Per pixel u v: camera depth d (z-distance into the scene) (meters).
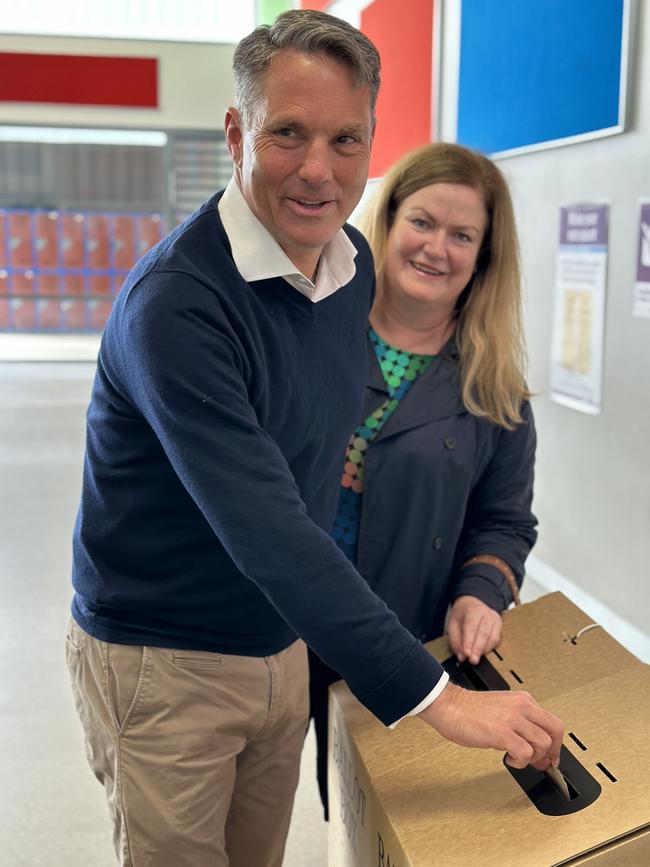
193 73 8.01
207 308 0.93
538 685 1.17
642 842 0.87
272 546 0.90
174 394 0.90
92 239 8.31
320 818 2.07
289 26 0.91
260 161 0.94
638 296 2.73
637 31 2.63
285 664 1.19
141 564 1.07
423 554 1.47
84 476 1.12
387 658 0.91
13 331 8.50
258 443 0.93
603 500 3.01
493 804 0.95
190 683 1.10
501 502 1.52
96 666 1.11
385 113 5.00
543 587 3.44
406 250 1.43
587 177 2.99
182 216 8.30
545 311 3.35
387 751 1.08
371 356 1.48
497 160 3.64
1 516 4.25
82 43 7.84
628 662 1.17
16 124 7.93
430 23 4.19
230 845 1.32
